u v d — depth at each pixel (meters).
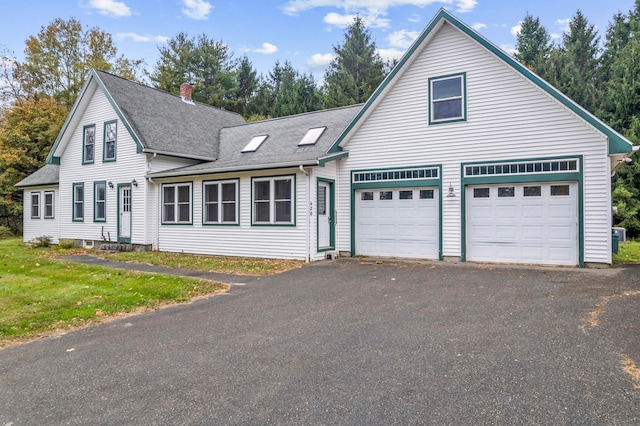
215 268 11.06
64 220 18.75
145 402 3.51
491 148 10.94
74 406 3.47
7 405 3.52
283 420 3.14
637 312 5.76
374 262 11.52
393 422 3.06
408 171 12.12
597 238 9.79
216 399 3.52
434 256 11.79
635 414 3.08
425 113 11.87
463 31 11.10
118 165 16.33
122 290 8.08
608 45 28.03
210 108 20.75
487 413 3.15
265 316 6.23
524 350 4.45
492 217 11.05
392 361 4.27
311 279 9.23
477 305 6.46
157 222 15.65
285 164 11.88
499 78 10.84
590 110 24.36
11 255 14.66
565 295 6.93
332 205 13.09
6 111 29.02
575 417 3.06
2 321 6.04
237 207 13.50
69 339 5.36
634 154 19.48
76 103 17.45
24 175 27.33
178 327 5.76
